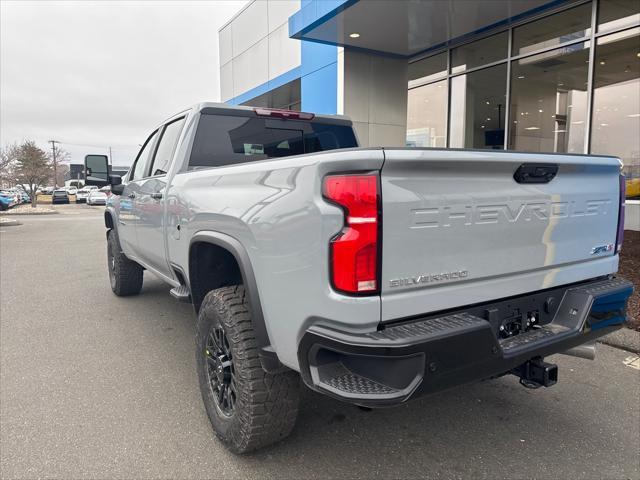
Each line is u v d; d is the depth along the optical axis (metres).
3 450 2.74
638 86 8.59
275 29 14.97
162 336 4.72
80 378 3.73
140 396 3.43
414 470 2.55
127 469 2.56
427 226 1.99
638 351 4.09
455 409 3.21
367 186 1.84
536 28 9.77
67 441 2.83
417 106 12.64
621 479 2.47
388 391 1.86
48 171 36.72
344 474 2.51
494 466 2.58
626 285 2.77
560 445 2.78
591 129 9.16
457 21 9.63
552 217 2.48
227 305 2.58
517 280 2.38
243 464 2.60
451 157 1.99
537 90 9.91
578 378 3.67
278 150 4.22
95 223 20.83
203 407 3.27
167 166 3.97
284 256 2.14
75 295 6.46
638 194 8.77
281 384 2.47
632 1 8.34
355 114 11.51
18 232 16.30
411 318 2.03
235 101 18.31
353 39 10.61
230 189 2.64
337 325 1.91
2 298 6.33
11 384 3.62
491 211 2.20
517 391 3.48
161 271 4.22
